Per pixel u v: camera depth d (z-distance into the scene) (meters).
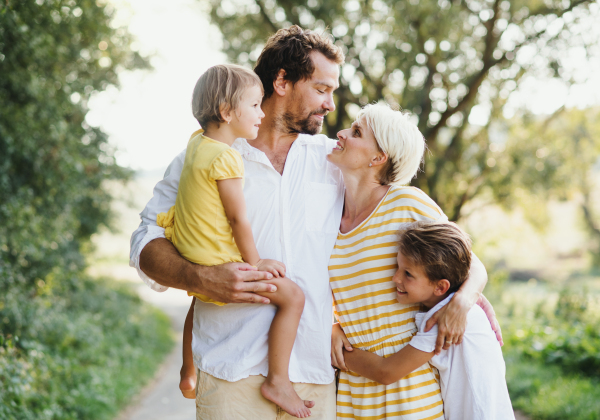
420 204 2.00
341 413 2.12
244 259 2.00
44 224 7.35
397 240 1.97
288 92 2.17
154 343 12.07
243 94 2.01
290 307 1.99
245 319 2.03
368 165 2.06
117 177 11.47
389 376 1.93
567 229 31.78
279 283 1.98
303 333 2.05
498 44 11.55
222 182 1.95
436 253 1.85
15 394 4.70
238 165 1.97
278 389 1.97
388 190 2.06
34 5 5.65
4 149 6.27
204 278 1.93
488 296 13.70
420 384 1.94
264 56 2.21
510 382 6.08
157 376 9.51
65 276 9.02
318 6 10.80
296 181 2.15
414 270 1.89
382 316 2.01
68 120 8.65
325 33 2.25
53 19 6.23
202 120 2.06
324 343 2.06
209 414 2.04
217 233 1.97
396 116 2.05
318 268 2.09
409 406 1.93
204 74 2.07
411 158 2.04
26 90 6.05
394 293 2.00
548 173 12.77
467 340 1.87
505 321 10.62
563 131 14.35
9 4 5.19
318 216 2.13
